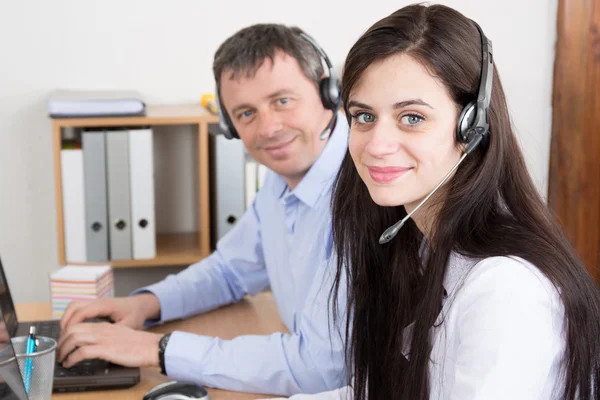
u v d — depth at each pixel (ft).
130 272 9.09
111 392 4.64
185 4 8.74
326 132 5.44
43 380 4.02
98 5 8.62
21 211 8.92
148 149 7.93
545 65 9.19
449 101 3.15
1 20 8.50
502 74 9.18
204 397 4.36
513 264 3.08
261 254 6.23
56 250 9.07
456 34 3.16
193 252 8.36
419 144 3.14
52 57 8.64
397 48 3.13
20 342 4.06
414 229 3.79
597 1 8.87
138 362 4.79
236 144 8.05
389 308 3.90
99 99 7.82
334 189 4.03
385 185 3.21
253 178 8.16
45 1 8.54
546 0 9.06
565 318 3.12
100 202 7.95
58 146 7.82
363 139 3.24
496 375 2.89
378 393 3.96
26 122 8.73
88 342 4.83
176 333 4.90
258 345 4.81
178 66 8.85
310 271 5.33
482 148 3.29
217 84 5.56
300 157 5.39
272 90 5.29
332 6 8.91
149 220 8.05
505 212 3.36
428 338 3.42
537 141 9.32
